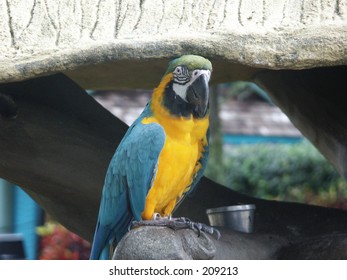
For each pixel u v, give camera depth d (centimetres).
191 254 841
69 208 1137
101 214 914
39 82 1072
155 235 830
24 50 899
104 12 921
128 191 890
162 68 1095
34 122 1049
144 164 873
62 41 901
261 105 3003
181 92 868
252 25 886
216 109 2105
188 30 887
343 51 859
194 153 893
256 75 1229
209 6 908
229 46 859
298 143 2669
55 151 1063
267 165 2483
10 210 1939
